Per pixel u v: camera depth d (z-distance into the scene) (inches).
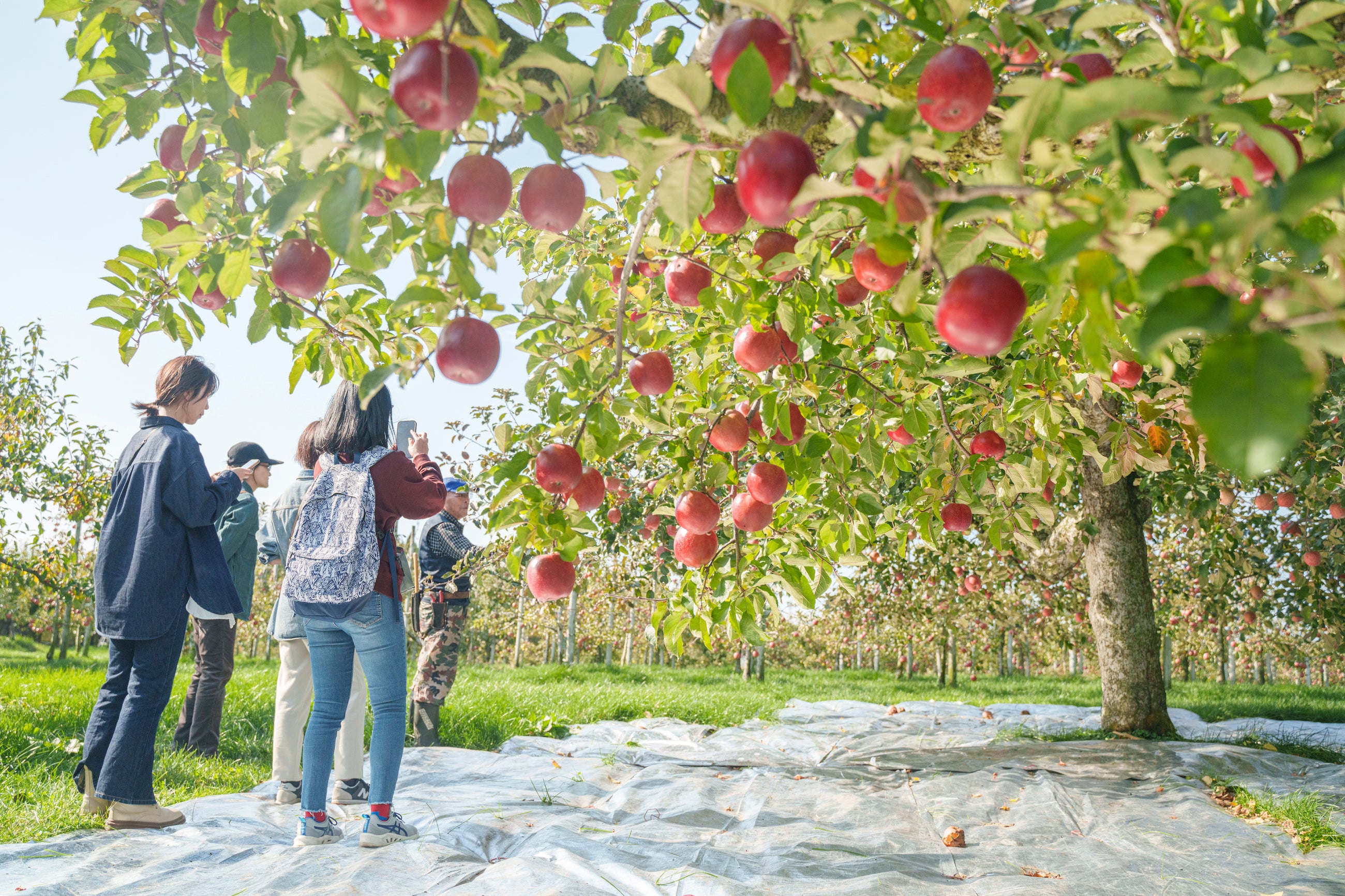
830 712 360.8
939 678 788.6
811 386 96.0
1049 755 223.6
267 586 927.0
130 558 135.9
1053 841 143.4
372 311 92.3
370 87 55.2
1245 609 431.8
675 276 95.3
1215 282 36.9
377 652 126.3
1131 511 290.0
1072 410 118.0
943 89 52.4
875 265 64.1
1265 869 126.7
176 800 153.1
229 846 124.7
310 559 123.8
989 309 50.1
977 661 1003.3
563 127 61.1
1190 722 354.3
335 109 52.1
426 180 51.6
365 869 112.7
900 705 385.4
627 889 110.3
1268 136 41.4
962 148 77.0
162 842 125.0
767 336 92.7
